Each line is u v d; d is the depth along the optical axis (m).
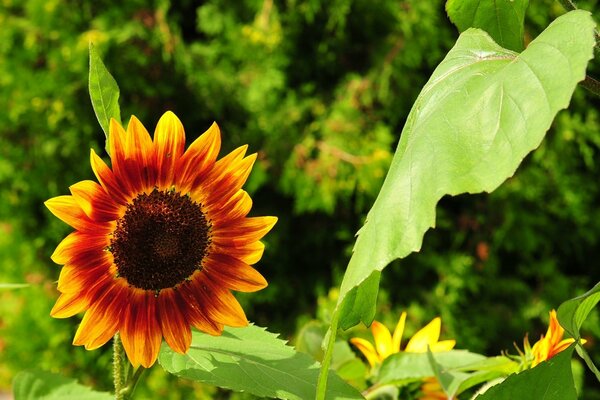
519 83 0.87
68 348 5.13
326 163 4.91
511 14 1.26
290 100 5.11
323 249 5.21
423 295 4.95
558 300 4.98
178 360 1.15
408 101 5.07
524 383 1.10
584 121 5.14
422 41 4.96
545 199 5.03
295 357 1.16
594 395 5.03
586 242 5.35
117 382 1.17
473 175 0.86
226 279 1.19
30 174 5.17
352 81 5.05
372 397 1.52
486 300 5.05
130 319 1.15
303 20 5.18
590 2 4.88
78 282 1.14
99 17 5.03
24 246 5.26
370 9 5.04
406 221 0.88
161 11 5.07
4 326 5.34
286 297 5.15
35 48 5.09
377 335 1.64
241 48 5.19
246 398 4.86
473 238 5.05
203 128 5.24
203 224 1.19
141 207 1.16
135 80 4.99
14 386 1.38
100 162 1.14
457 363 1.50
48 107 5.05
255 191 5.18
